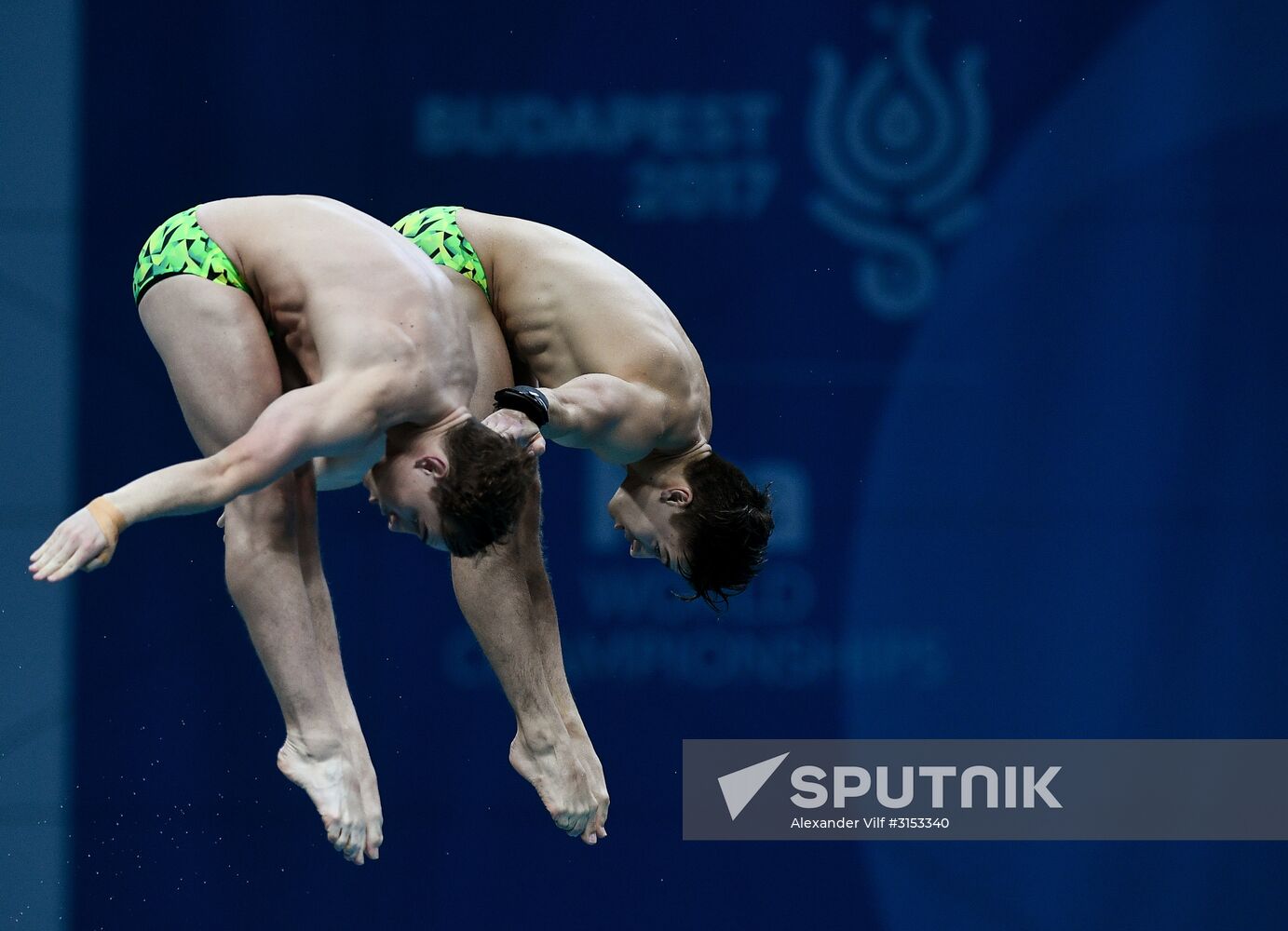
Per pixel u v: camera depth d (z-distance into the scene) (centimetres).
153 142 2267
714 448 2345
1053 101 2362
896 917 2341
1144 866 2370
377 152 2292
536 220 2314
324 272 1180
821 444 2353
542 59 2316
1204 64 2364
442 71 2303
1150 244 2369
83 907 2259
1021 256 2364
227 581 1255
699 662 2328
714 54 2333
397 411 1135
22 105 2256
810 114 2339
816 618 2348
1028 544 2369
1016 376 2366
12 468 2262
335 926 2295
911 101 2348
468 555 1170
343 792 1272
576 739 1495
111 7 2264
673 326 1427
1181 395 2375
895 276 2355
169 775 2286
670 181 2331
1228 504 2378
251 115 2280
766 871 2334
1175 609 2377
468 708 2317
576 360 1388
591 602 2317
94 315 2270
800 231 2344
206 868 2280
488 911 2309
